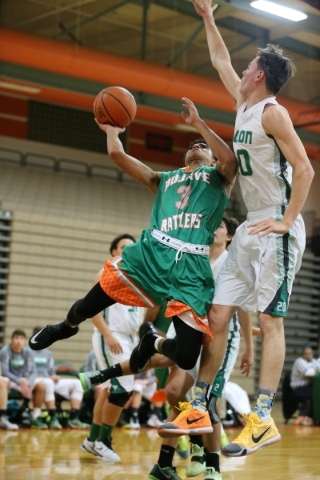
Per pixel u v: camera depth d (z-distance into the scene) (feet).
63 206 52.49
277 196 12.98
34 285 48.91
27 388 31.91
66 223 50.83
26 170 56.24
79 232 51.24
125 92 15.03
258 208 13.24
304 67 55.31
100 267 51.70
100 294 14.10
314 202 62.03
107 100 14.89
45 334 14.65
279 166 12.89
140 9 49.06
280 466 19.42
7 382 31.04
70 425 32.65
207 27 15.78
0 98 57.77
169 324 18.34
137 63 43.75
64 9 49.06
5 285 48.14
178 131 66.49
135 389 33.30
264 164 12.92
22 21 50.78
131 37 53.88
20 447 23.07
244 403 34.71
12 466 18.04
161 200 14.48
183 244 13.75
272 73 13.05
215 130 52.65
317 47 53.47
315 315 60.54
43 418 33.12
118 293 13.93
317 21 46.65
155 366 16.66
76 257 50.80
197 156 14.92
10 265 48.32
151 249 13.94
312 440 28.50
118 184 59.31
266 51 13.26
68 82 44.88
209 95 46.01
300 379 39.63
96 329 22.16
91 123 61.05
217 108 47.50
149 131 65.05
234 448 12.28
